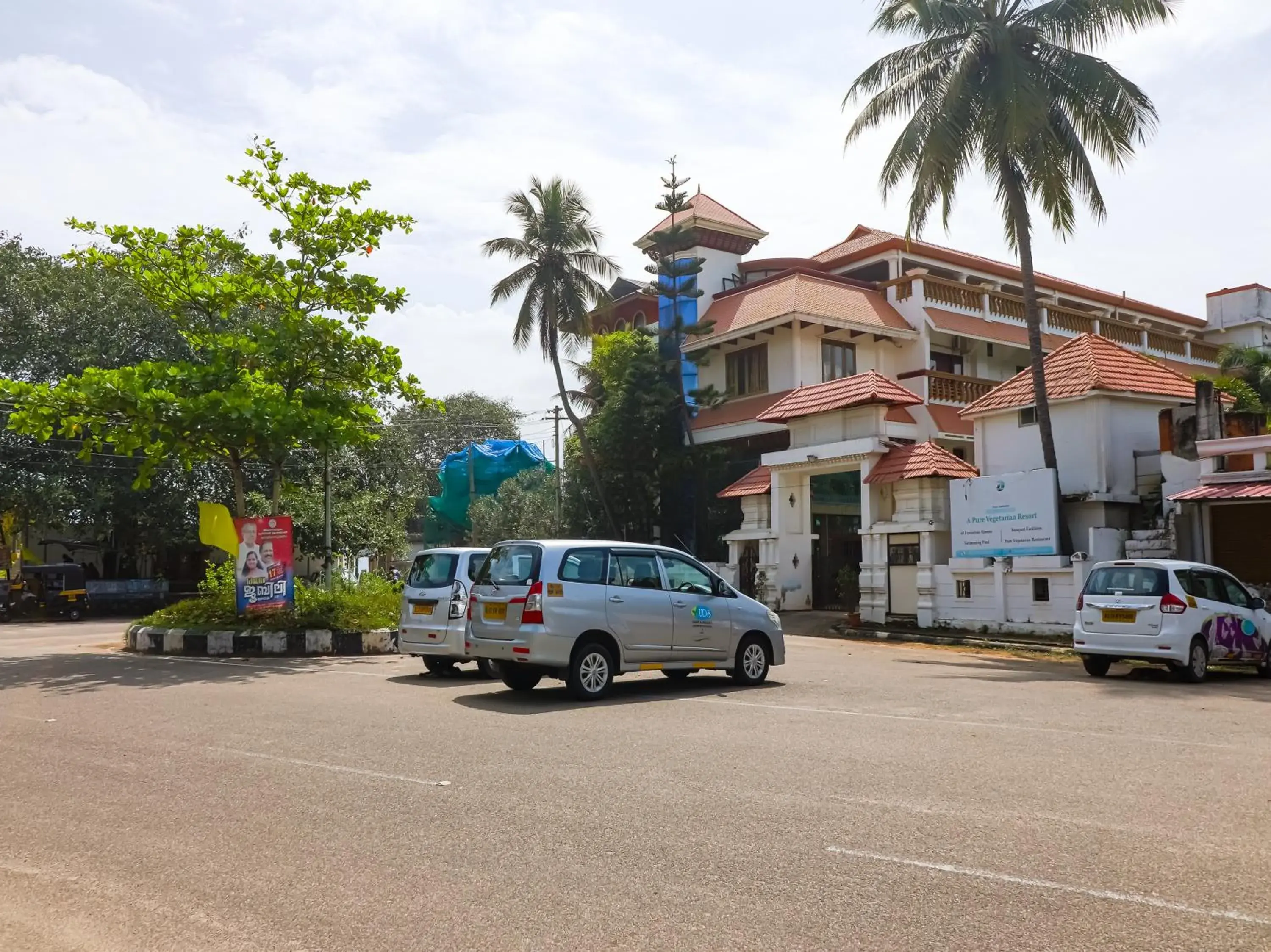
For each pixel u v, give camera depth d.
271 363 18.72
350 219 19.23
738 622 12.93
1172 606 14.13
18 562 40.03
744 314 33.75
